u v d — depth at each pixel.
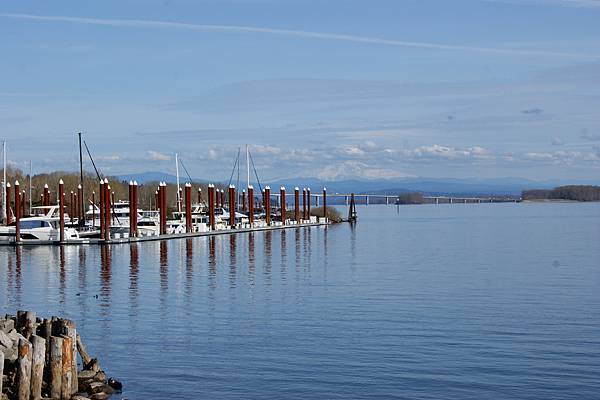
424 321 41.72
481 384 29.33
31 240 103.00
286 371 31.27
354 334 38.22
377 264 76.88
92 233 114.31
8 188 117.44
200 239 120.56
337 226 177.25
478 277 63.84
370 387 29.03
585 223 184.00
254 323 41.41
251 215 153.38
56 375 26.12
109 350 34.94
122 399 27.67
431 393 28.28
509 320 41.94
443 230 155.25
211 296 52.31
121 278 64.69
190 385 29.39
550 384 29.33
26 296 53.84
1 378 24.08
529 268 71.69
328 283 59.62
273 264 77.31
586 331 38.78
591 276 64.25
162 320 42.53
